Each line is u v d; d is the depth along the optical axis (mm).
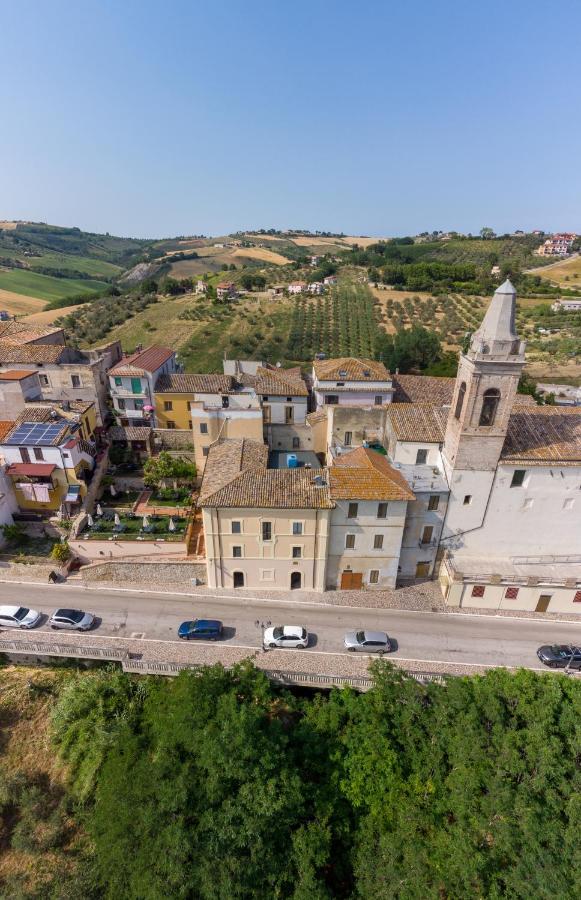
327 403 65188
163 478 59000
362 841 30641
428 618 44000
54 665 40812
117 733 35594
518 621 43969
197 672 35188
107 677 38781
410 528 45531
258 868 27797
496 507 44438
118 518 52062
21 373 61781
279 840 29500
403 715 33344
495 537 45844
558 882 26453
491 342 37969
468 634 42375
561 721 32000
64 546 48375
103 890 31047
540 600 44500
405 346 113125
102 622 42688
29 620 41750
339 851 32000
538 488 43500
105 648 38969
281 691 36562
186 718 31094
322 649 40312
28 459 51969
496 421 40750
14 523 52344
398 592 46688
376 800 30938
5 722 38188
